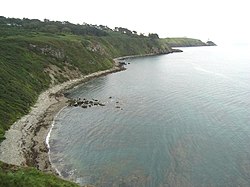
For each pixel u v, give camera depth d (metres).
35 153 52.62
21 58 109.06
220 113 77.06
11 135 57.47
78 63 138.38
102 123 70.56
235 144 56.84
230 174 45.78
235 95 98.75
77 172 46.78
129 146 56.81
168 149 55.09
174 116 75.00
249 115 75.12
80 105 86.50
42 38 144.00
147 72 157.25
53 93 98.88
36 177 33.78
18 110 71.44
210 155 52.16
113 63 175.88
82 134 63.25
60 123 70.25
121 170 47.53
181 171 46.84
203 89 109.19
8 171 33.75
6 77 84.62
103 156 52.53
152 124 69.25
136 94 101.19
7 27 183.00
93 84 120.00
